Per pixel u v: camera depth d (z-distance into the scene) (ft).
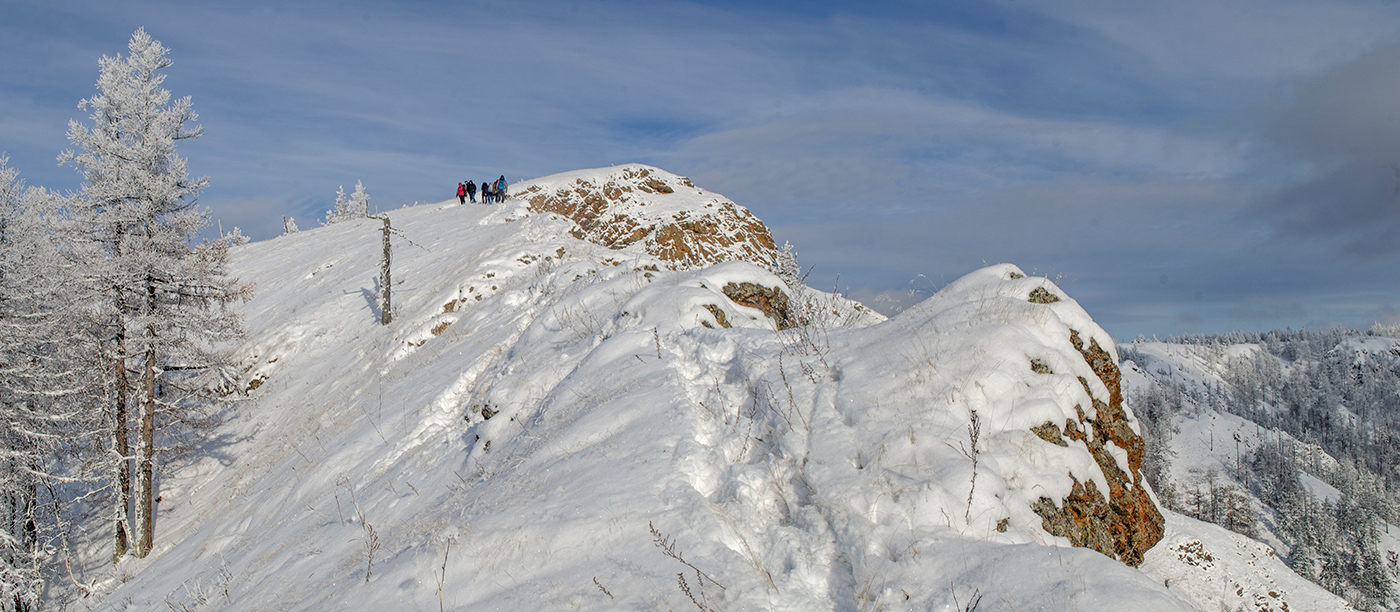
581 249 92.84
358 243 128.88
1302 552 258.98
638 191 189.37
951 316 22.71
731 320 31.60
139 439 61.72
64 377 63.41
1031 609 12.30
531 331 41.22
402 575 18.71
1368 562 251.80
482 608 15.96
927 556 14.29
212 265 65.62
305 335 87.10
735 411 22.03
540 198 175.22
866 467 17.16
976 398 18.74
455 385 41.60
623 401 24.16
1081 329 22.81
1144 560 20.88
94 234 59.11
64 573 61.52
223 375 68.74
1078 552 13.61
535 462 22.84
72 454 67.87
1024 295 23.52
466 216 137.80
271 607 22.26
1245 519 295.48
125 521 59.47
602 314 38.24
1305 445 433.07
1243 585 20.53
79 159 58.39
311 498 37.27
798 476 18.25
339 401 60.95
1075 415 19.56
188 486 66.18
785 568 15.31
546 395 30.01
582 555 16.57
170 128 62.80
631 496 18.25
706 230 172.24
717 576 14.79
